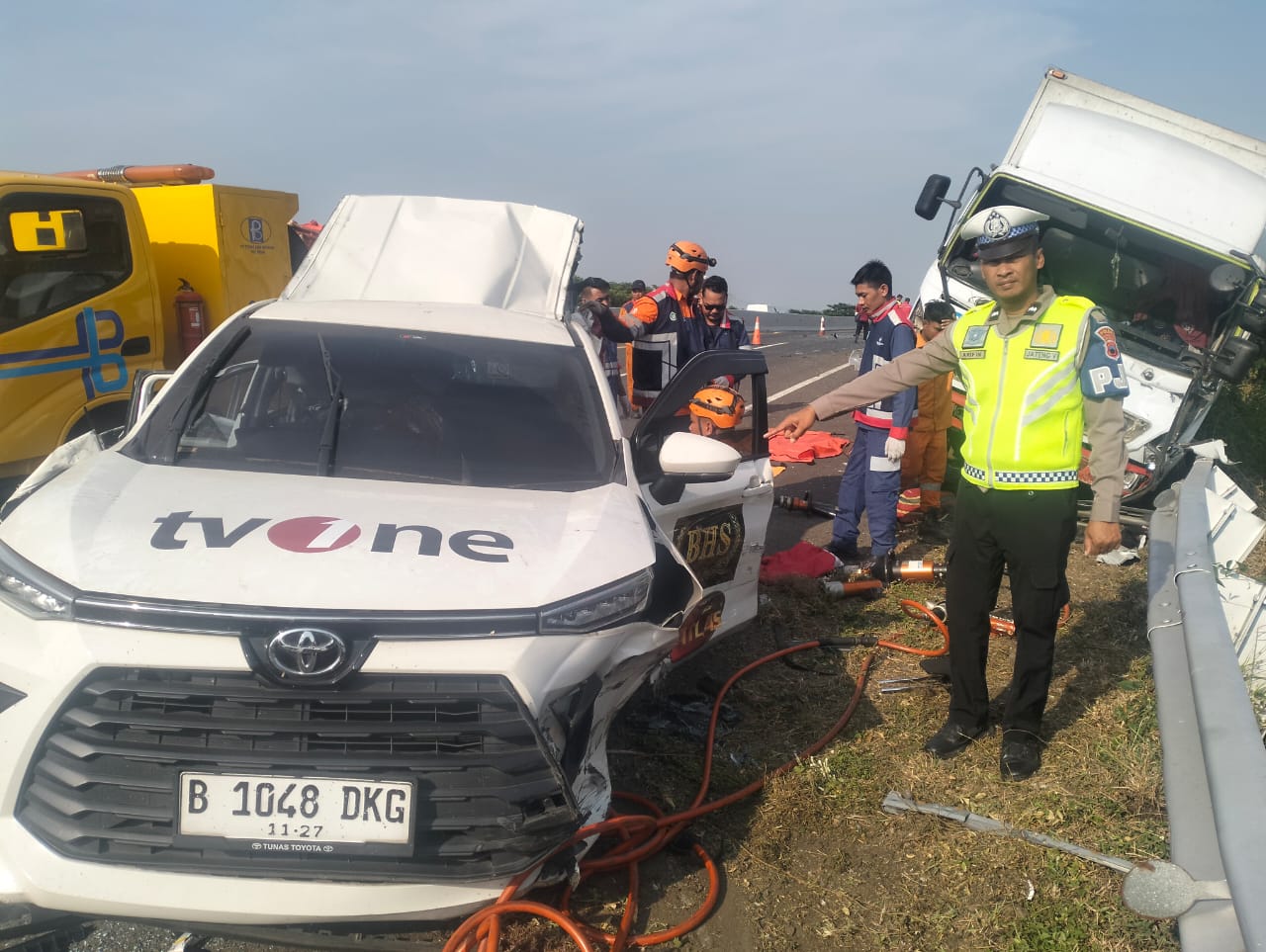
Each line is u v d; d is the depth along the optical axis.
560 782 2.73
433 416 3.82
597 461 3.84
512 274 5.05
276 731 2.60
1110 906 3.28
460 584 2.80
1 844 2.61
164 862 2.60
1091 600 6.57
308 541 2.91
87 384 6.80
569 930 2.72
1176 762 2.98
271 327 4.13
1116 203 8.57
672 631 3.20
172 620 2.58
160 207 8.08
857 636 5.81
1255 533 5.84
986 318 4.18
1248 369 8.21
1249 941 1.90
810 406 4.48
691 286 7.09
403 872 2.65
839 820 3.88
